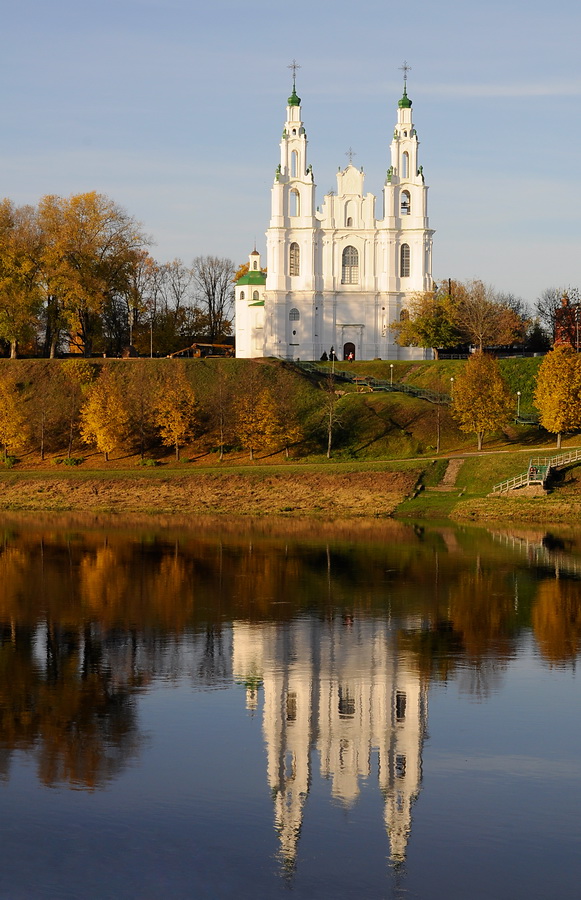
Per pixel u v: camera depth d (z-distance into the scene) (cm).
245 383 16650
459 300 19675
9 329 17600
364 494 12762
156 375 17038
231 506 12738
